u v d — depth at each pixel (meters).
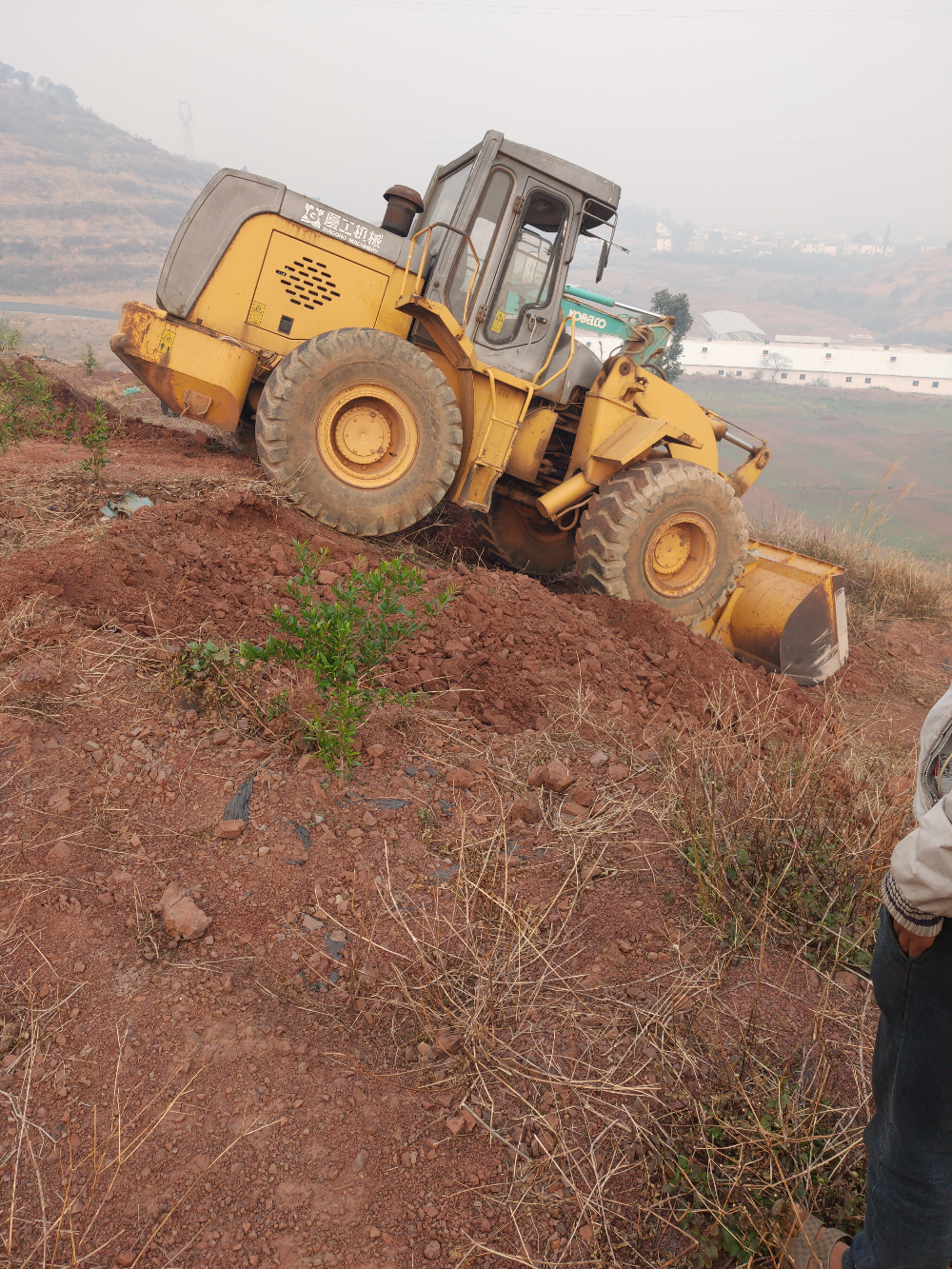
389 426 5.80
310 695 3.47
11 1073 1.96
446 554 7.10
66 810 2.69
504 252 5.95
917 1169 1.53
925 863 1.41
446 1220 1.86
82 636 3.53
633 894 2.90
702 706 4.72
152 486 5.36
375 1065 2.18
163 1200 1.78
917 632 7.97
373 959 2.49
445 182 6.46
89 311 116.31
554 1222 1.89
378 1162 1.94
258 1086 2.04
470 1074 2.19
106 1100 1.94
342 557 5.31
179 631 3.83
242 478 5.66
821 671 6.16
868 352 176.25
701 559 6.11
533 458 6.45
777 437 122.31
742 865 2.98
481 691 4.12
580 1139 2.07
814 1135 2.08
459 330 5.76
